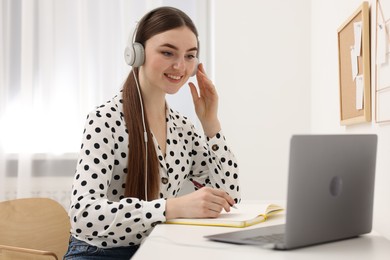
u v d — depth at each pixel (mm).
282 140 2570
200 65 1801
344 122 1940
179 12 1693
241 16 2584
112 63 2697
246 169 2568
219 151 1803
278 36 2578
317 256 941
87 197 1413
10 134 2723
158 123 1766
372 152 1143
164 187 1716
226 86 2580
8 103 2725
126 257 1559
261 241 1022
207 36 2730
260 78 2578
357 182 1111
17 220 2023
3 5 2727
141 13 2674
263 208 1539
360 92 1755
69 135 2709
